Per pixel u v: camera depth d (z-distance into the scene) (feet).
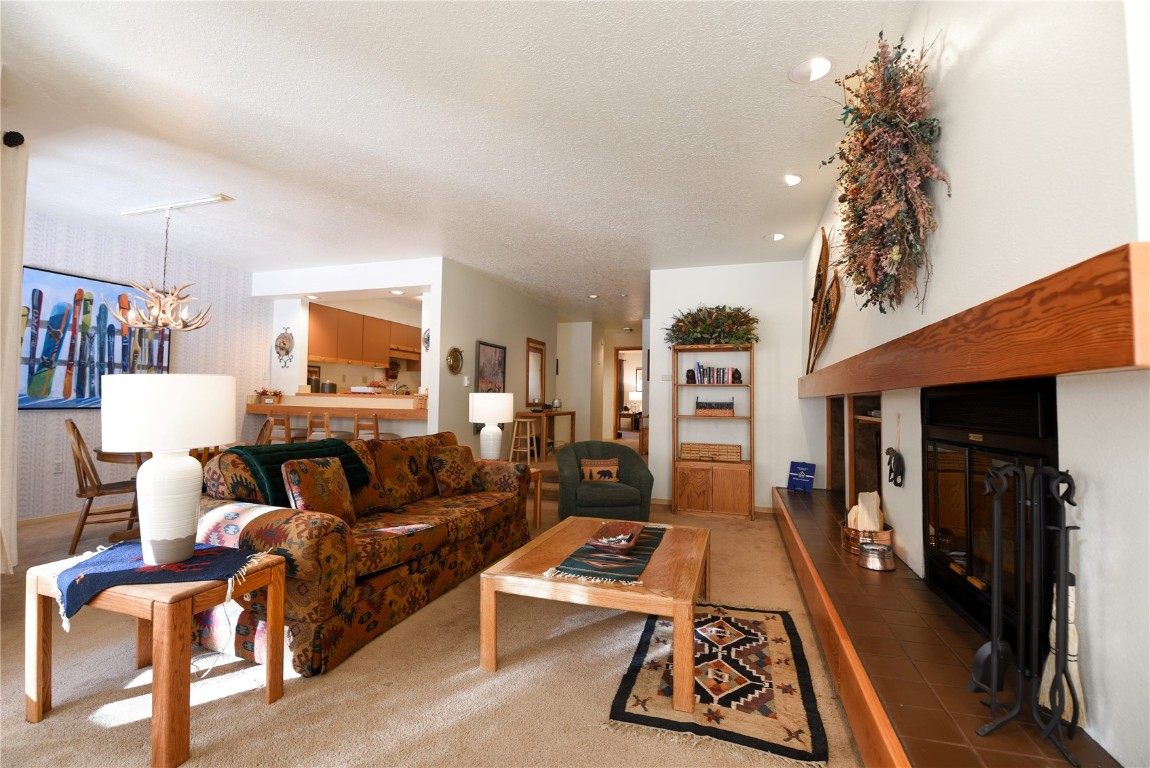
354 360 23.67
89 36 6.57
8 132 8.20
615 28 6.30
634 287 21.45
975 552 6.03
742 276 17.38
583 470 15.01
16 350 8.37
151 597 4.87
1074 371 3.04
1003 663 4.45
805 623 8.12
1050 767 3.70
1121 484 3.58
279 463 8.42
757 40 6.51
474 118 8.40
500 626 8.00
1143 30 3.02
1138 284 2.56
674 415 16.81
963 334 4.43
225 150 9.63
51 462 13.98
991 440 5.53
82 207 12.84
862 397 12.08
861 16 6.16
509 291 22.08
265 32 6.47
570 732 5.41
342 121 8.56
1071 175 3.61
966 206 5.14
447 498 11.55
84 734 5.29
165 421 5.50
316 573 6.36
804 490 15.53
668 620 8.22
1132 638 3.50
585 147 9.32
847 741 5.27
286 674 6.49
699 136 8.87
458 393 18.29
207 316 16.51
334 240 15.40
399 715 5.67
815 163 9.86
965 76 5.14
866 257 6.62
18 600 8.40
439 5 5.96
